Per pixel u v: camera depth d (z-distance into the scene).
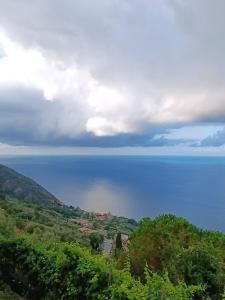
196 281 9.75
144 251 12.15
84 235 59.50
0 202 61.62
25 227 34.47
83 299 8.97
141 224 13.46
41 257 10.57
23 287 11.09
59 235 38.75
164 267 10.51
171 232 12.46
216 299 9.76
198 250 10.42
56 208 139.00
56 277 9.73
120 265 11.46
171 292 6.95
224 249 11.70
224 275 10.01
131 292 7.24
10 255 11.46
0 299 10.34
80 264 9.11
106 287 8.27
